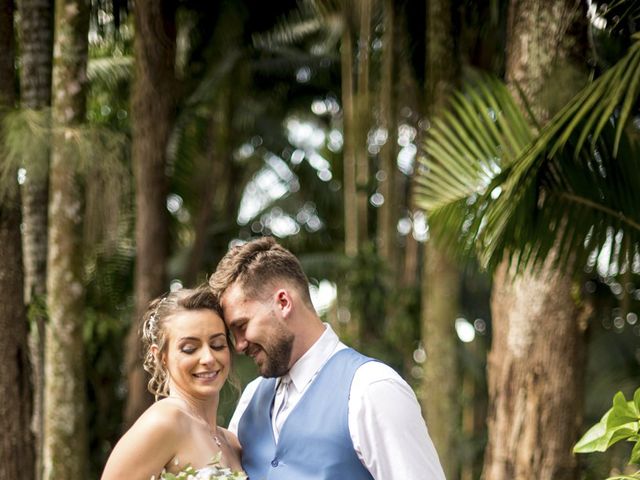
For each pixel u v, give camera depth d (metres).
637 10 4.21
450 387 7.63
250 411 3.10
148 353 3.01
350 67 9.45
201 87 9.41
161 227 7.64
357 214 10.62
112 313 9.80
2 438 4.37
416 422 2.82
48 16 5.55
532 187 3.95
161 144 7.32
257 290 2.93
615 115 3.97
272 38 9.66
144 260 7.63
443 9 6.09
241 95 10.26
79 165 4.75
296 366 2.95
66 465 5.07
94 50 8.99
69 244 4.99
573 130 3.86
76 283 5.03
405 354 10.11
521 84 4.56
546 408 4.69
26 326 4.52
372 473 2.83
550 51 4.52
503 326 4.83
